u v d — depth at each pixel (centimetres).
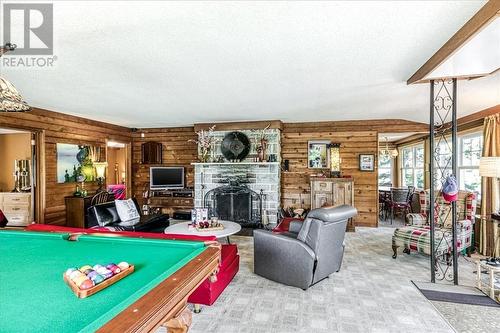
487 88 341
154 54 246
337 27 199
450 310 264
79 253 193
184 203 693
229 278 320
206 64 272
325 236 310
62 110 510
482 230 428
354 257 420
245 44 226
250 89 366
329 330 232
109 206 461
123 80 323
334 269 344
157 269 163
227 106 475
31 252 195
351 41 222
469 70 271
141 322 104
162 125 709
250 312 260
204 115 564
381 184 1014
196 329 232
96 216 425
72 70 288
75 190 581
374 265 386
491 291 286
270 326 237
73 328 103
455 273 322
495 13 164
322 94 391
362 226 632
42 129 502
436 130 533
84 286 129
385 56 254
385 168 1012
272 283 325
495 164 340
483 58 240
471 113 481
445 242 369
